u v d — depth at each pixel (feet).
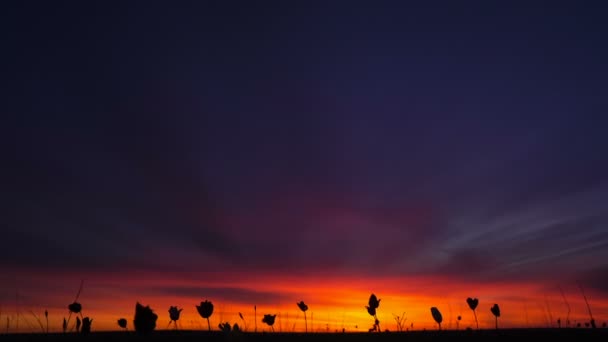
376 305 28.89
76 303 24.80
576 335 27.89
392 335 30.22
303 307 32.76
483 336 28.50
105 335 27.78
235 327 22.02
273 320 29.50
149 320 15.11
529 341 26.00
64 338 26.45
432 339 27.63
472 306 32.19
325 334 30.73
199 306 21.48
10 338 26.32
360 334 30.66
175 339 25.62
